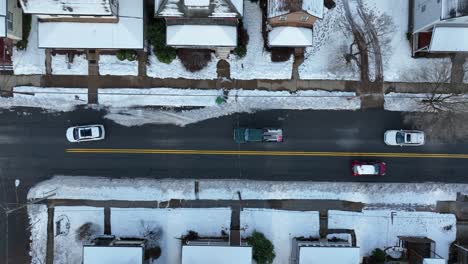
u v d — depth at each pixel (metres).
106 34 30.89
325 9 33.72
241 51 33.00
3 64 33.25
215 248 32.12
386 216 34.50
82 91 33.78
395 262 34.09
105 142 34.25
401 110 34.38
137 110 34.12
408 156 34.41
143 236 34.34
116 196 34.25
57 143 34.12
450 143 34.34
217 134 34.28
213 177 34.47
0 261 34.12
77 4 27.81
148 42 33.09
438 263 32.44
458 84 34.16
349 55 33.88
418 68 34.22
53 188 34.06
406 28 34.12
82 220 34.22
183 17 29.19
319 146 34.50
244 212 34.53
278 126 34.31
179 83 33.97
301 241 34.22
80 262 34.19
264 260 33.62
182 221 34.44
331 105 34.28
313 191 34.50
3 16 28.78
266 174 34.50
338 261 32.25
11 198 34.22
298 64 34.03
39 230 34.16
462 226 34.56
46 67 33.50
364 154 34.53
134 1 30.78
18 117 33.91
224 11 28.58
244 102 34.19
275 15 28.58
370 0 33.84
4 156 34.03
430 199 34.47
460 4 28.72
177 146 34.31
